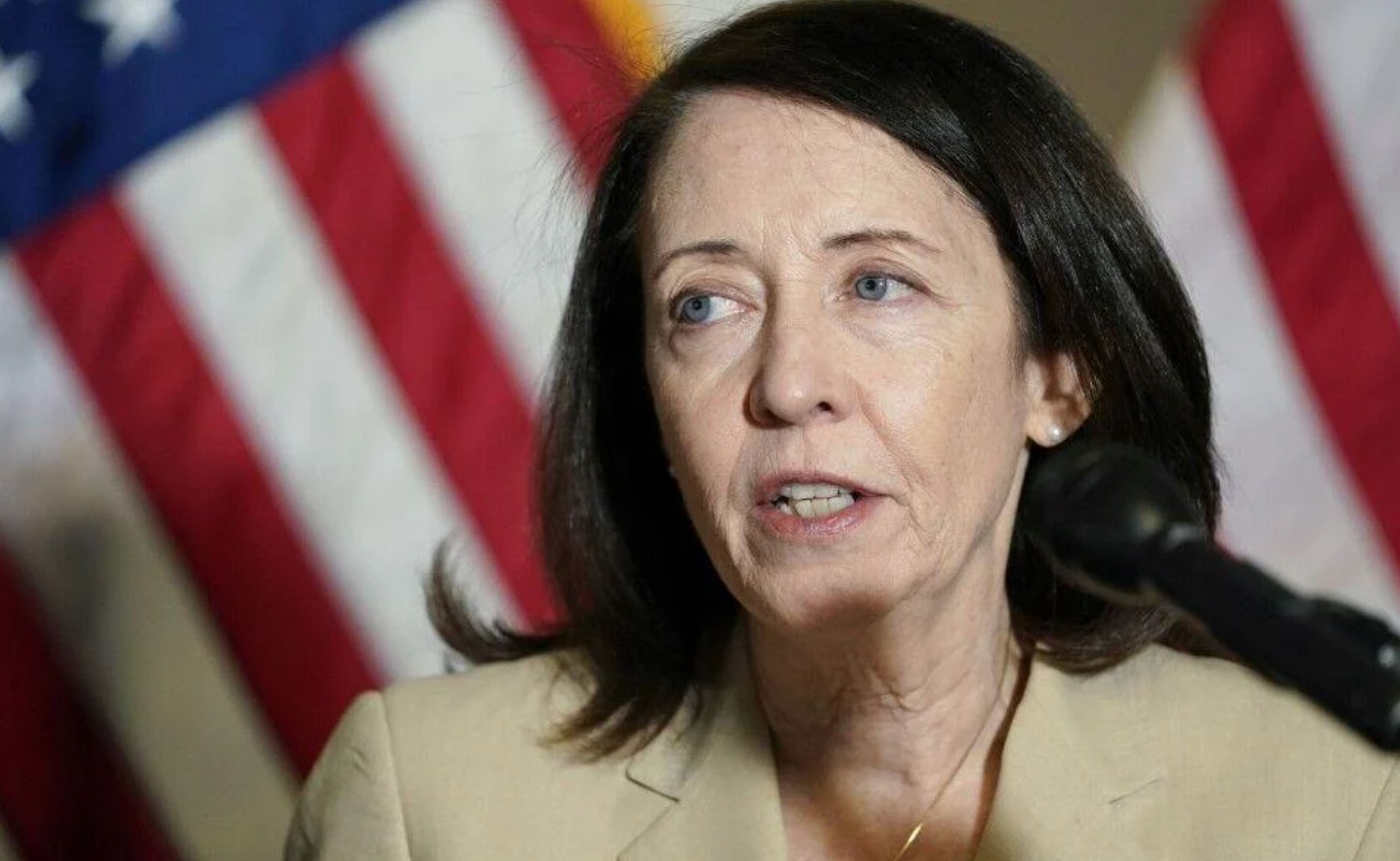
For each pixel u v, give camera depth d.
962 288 1.86
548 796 2.14
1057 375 2.00
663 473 2.25
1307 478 3.58
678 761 2.15
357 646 3.54
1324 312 3.55
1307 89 3.55
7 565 3.50
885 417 1.80
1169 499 1.36
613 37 3.49
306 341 3.52
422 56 3.53
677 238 1.88
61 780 3.53
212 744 3.57
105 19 3.49
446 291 3.52
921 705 2.02
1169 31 3.65
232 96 3.51
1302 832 1.99
